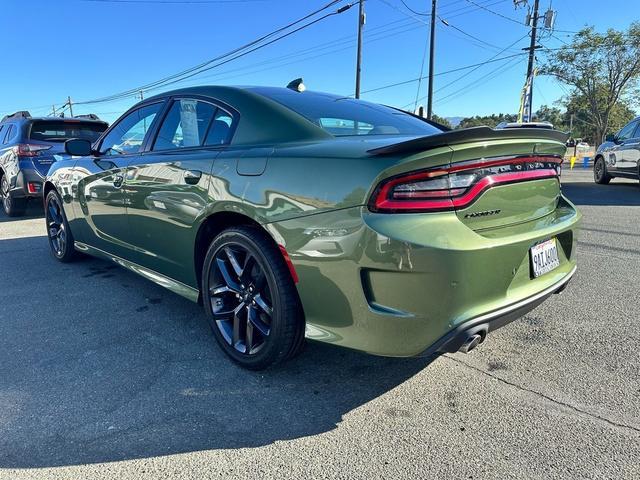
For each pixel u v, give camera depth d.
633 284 3.88
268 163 2.28
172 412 2.19
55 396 2.33
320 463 1.85
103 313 3.41
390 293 1.89
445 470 1.80
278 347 2.35
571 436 1.98
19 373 2.55
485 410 2.18
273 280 2.28
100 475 1.79
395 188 1.85
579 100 34.06
